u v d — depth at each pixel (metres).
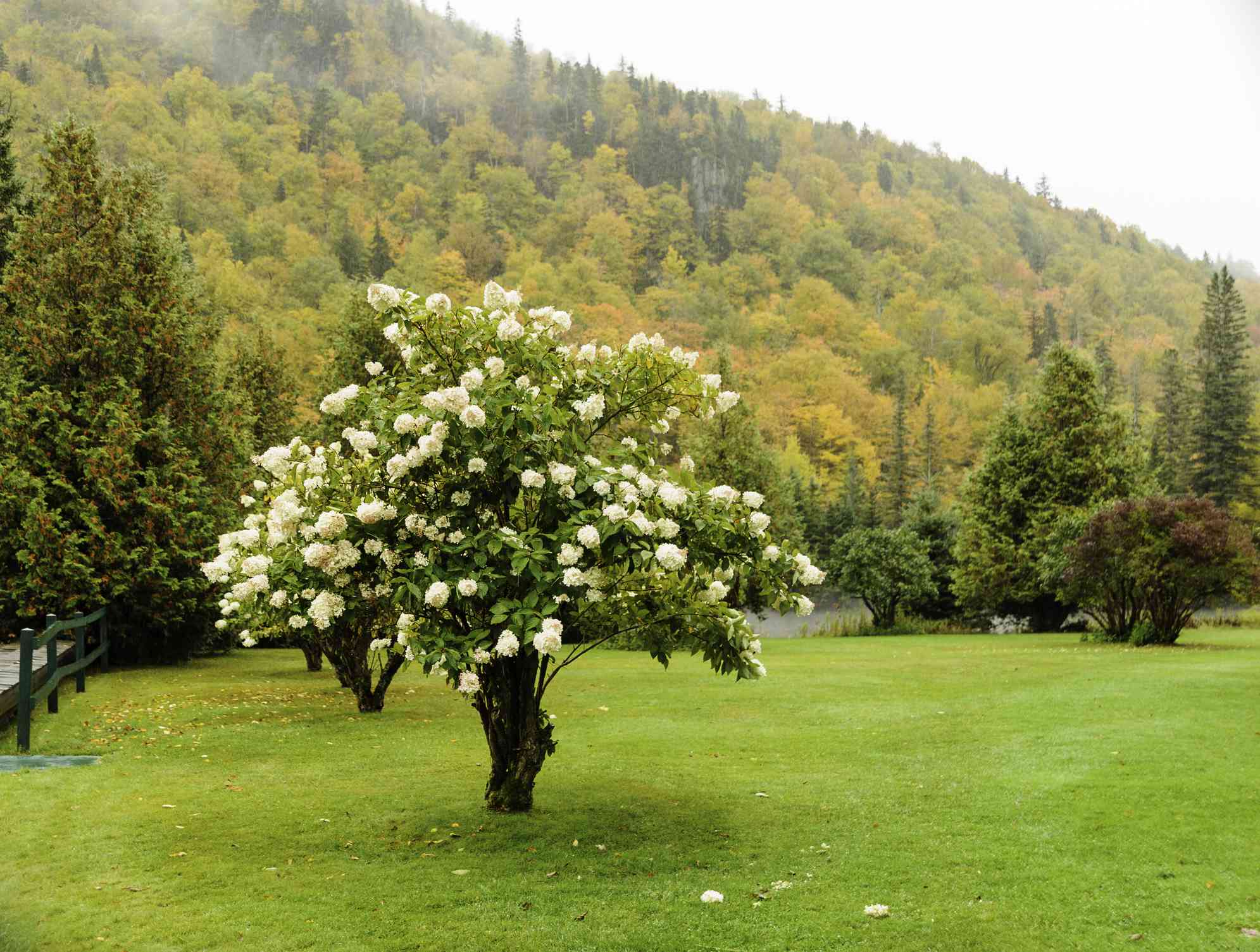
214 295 74.00
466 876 5.26
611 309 97.44
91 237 16.64
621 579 6.18
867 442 85.00
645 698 12.50
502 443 5.76
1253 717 9.30
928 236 149.88
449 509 5.93
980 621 32.12
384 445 5.98
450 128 168.38
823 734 9.81
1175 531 17.86
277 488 8.08
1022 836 5.89
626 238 131.00
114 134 109.25
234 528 17.61
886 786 7.43
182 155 116.19
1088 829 5.93
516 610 5.53
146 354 16.92
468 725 10.61
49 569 14.85
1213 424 53.03
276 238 105.69
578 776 7.89
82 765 8.16
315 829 6.20
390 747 9.21
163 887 5.02
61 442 15.39
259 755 8.80
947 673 14.88
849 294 130.12
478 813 6.61
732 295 122.56
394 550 5.88
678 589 6.27
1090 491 28.41
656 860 5.57
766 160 171.75
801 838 6.02
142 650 17.64
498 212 135.00
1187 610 19.11
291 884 5.09
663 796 7.14
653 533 5.62
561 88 193.12
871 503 65.12
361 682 11.56
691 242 137.50
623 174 154.25
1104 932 4.32
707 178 159.25
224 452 18.31
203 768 8.15
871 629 30.25
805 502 60.03
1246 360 55.69
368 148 147.50
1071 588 20.78
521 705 6.64
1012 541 29.05
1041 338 121.25
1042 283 147.38
